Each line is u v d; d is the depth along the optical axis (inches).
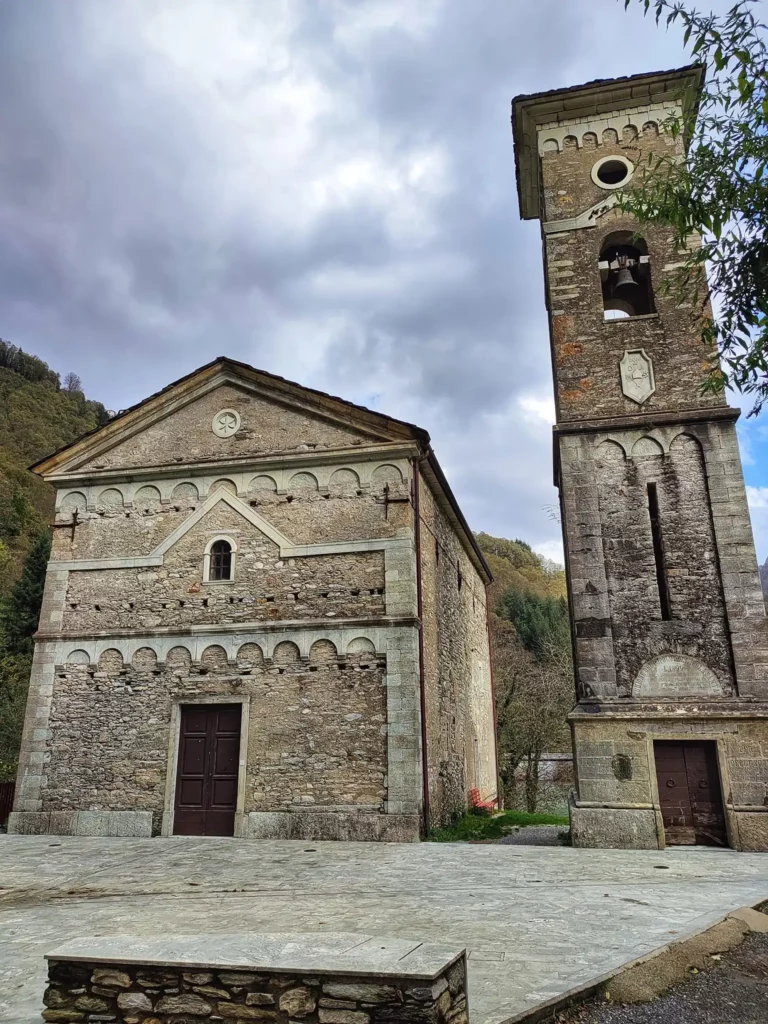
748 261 211.3
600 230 613.0
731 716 470.9
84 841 521.3
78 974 175.3
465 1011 170.6
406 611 550.3
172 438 647.1
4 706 1019.9
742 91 200.2
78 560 628.7
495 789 968.3
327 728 537.6
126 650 592.7
